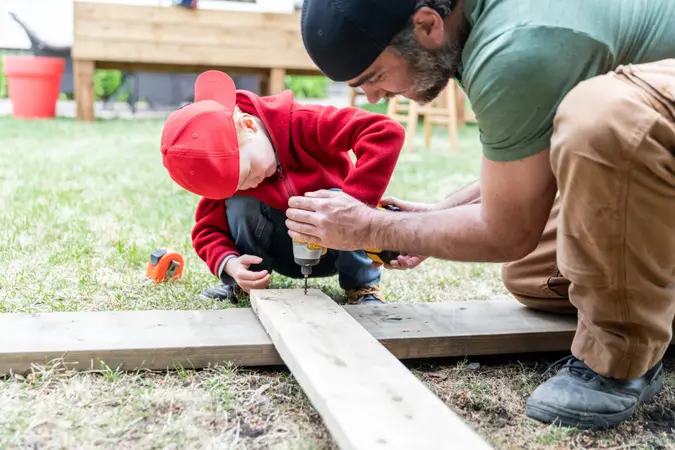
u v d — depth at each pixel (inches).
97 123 279.3
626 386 49.6
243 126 63.2
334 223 53.7
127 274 78.4
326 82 455.8
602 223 43.3
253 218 68.3
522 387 55.3
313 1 47.9
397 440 36.9
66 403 47.8
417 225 51.6
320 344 49.8
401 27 46.1
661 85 41.9
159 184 139.3
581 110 42.4
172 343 54.2
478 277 85.9
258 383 53.1
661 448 46.5
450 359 60.7
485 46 44.7
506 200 47.4
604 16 45.6
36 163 161.3
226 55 255.0
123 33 253.9
